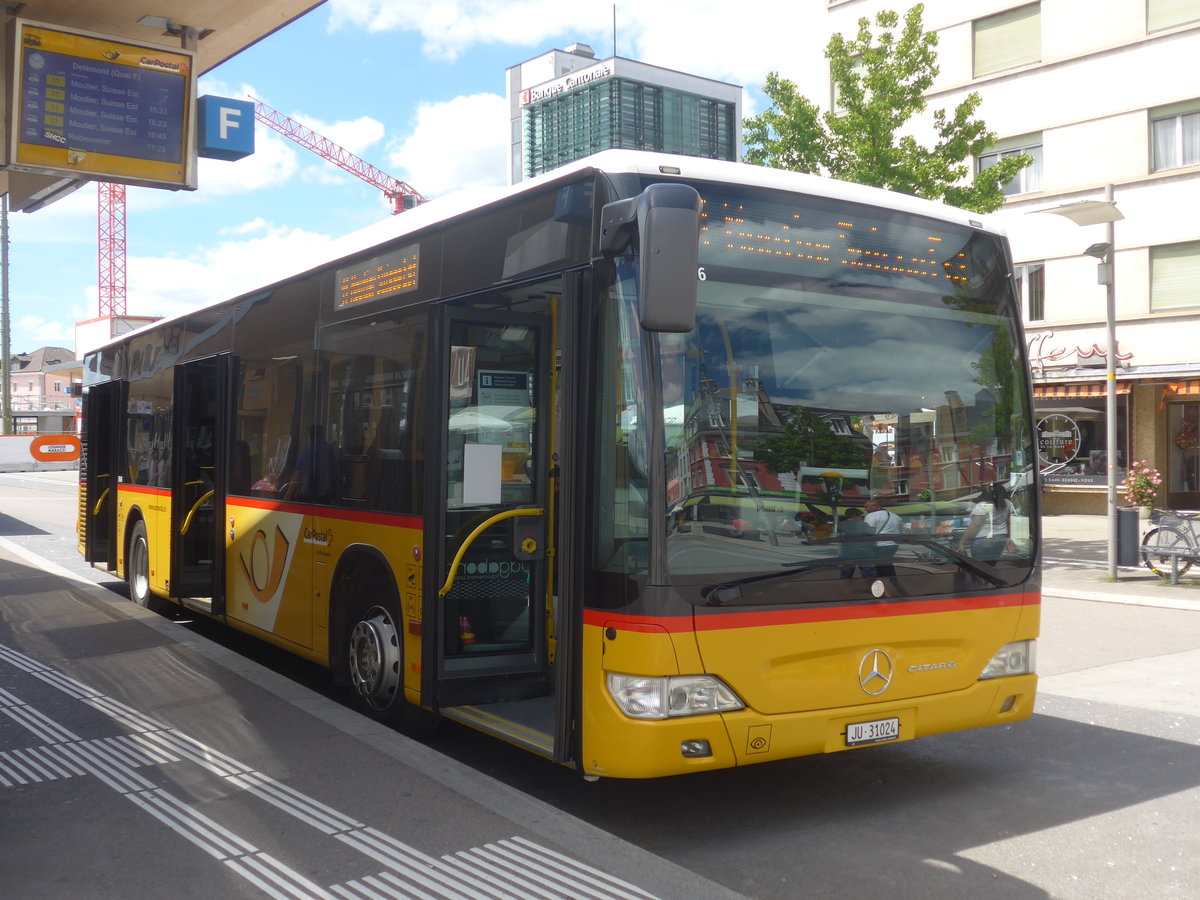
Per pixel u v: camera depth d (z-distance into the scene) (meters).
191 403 10.04
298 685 7.19
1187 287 23.31
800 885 4.51
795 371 5.12
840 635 5.02
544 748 5.19
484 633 6.16
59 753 5.77
